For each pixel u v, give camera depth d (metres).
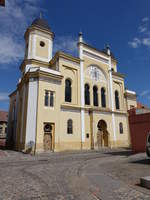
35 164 12.20
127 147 29.33
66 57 26.19
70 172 9.24
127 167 10.27
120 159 14.15
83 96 26.58
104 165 11.40
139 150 18.81
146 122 18.50
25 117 21.55
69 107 24.39
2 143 38.50
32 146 19.45
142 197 5.12
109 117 29.19
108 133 28.06
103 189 6.02
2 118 50.59
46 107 21.31
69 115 24.16
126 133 31.34
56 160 14.37
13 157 16.42
